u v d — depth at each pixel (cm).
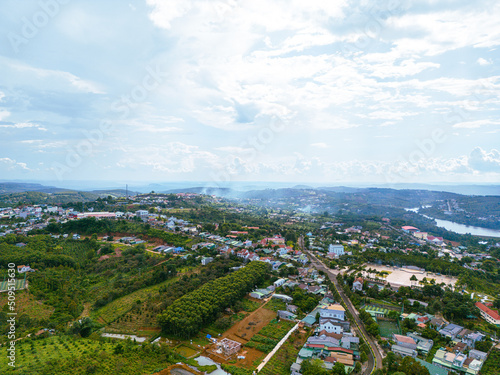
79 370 11431
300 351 12650
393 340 13775
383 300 18788
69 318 15812
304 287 19675
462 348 13062
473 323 15950
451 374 11488
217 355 12788
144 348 12925
